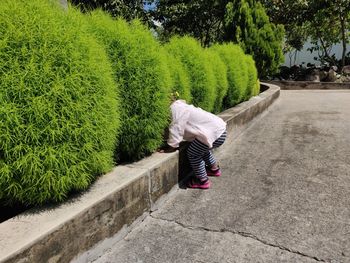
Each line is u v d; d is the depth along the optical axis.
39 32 2.01
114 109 2.42
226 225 2.50
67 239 1.91
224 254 2.15
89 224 2.07
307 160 3.94
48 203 2.11
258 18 10.60
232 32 10.98
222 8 14.23
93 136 2.15
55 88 1.96
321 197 2.90
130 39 2.86
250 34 10.52
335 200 2.83
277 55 10.73
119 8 10.30
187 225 2.54
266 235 2.34
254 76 7.36
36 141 1.90
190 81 4.32
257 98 7.39
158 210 2.82
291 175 3.47
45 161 1.91
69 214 1.95
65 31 2.14
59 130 1.95
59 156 1.96
